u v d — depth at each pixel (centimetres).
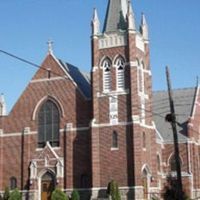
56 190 6894
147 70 7919
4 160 8012
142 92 7669
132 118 7225
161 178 8381
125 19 7762
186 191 8425
